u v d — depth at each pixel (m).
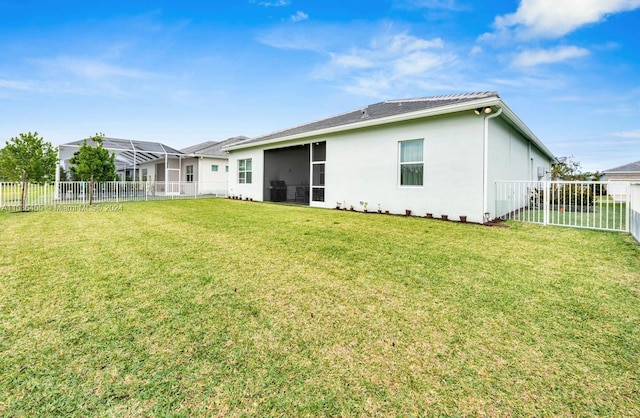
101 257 4.11
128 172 27.06
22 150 13.71
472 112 7.02
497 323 2.36
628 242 4.96
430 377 1.76
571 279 3.29
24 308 2.57
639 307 2.62
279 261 3.94
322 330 2.26
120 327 2.28
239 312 2.53
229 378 1.74
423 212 7.99
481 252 4.37
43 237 5.41
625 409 1.52
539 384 1.70
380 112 10.12
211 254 4.27
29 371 1.78
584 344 2.08
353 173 9.73
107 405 1.54
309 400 1.58
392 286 3.10
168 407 1.53
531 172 12.01
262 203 12.79
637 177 22.34
